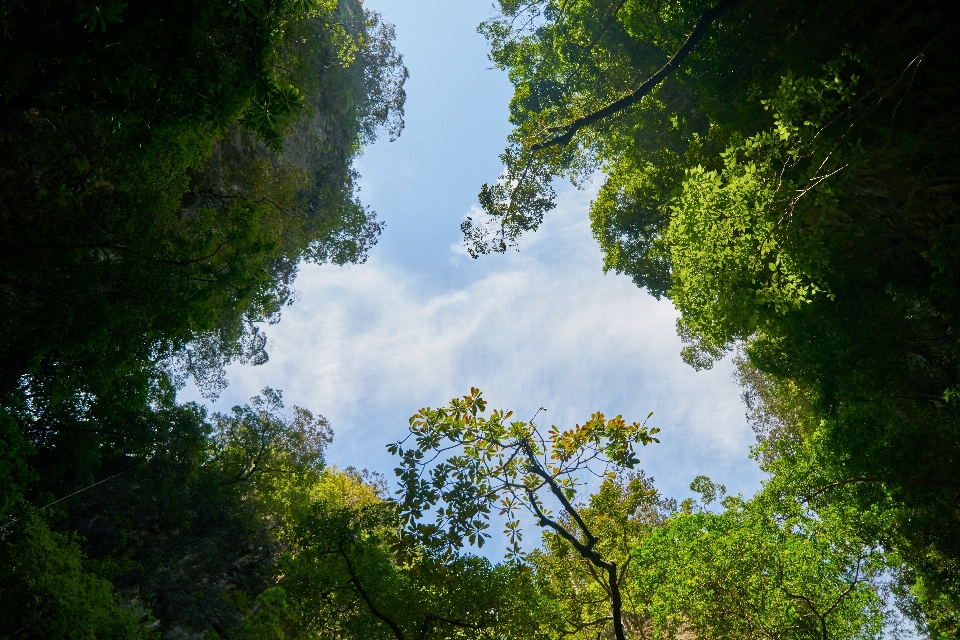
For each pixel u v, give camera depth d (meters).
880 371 18.22
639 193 28.27
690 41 18.48
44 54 12.07
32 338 18.80
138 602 26.91
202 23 11.24
